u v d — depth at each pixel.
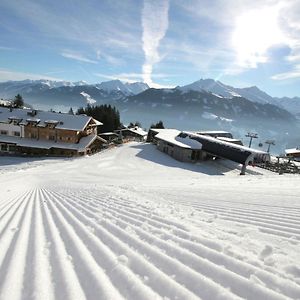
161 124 100.69
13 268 3.26
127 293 2.64
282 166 42.25
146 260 3.37
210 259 3.31
